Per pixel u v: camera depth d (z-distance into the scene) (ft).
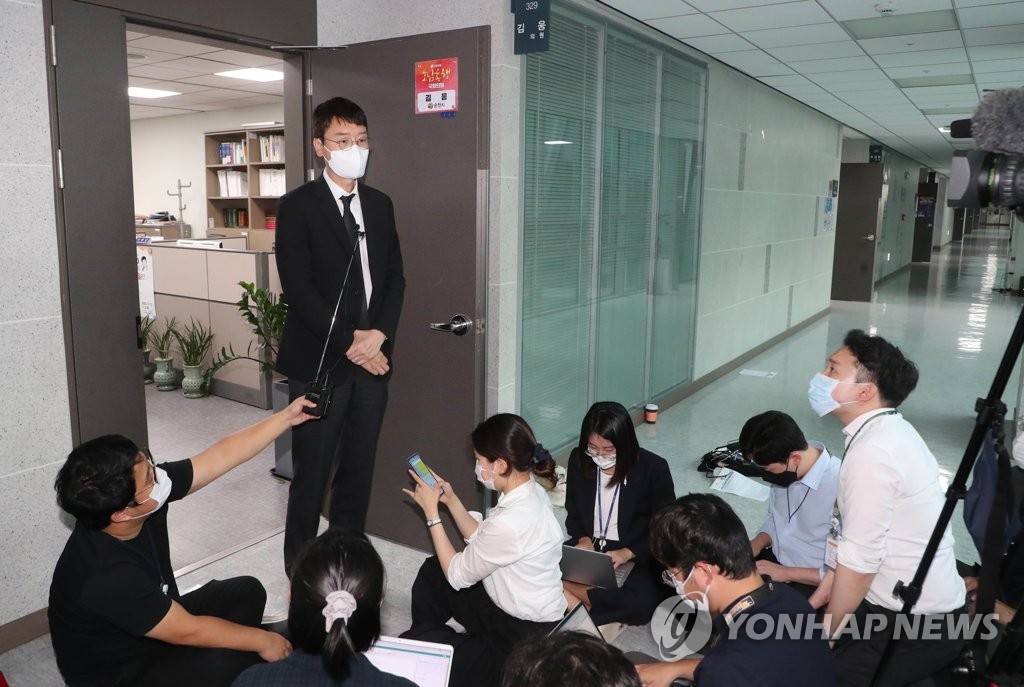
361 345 8.50
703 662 4.54
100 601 5.68
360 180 10.54
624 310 16.06
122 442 5.73
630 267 16.08
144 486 5.80
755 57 18.16
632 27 14.74
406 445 10.70
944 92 22.89
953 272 55.01
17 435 8.12
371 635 4.47
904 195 54.19
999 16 13.98
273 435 7.52
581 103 13.42
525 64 11.59
